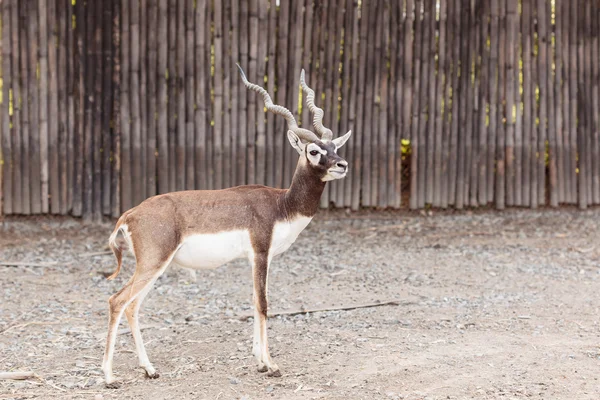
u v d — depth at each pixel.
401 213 13.91
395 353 6.88
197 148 12.96
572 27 14.05
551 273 10.20
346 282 9.73
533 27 13.95
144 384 6.16
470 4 13.70
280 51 13.12
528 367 6.45
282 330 7.71
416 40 13.57
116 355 6.98
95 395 5.84
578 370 6.36
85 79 12.58
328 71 13.32
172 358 6.88
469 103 13.84
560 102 14.16
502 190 14.06
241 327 7.88
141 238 6.12
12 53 12.34
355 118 13.52
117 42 12.59
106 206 12.80
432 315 8.25
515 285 9.59
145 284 6.09
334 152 6.38
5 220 12.55
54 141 12.55
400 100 13.61
